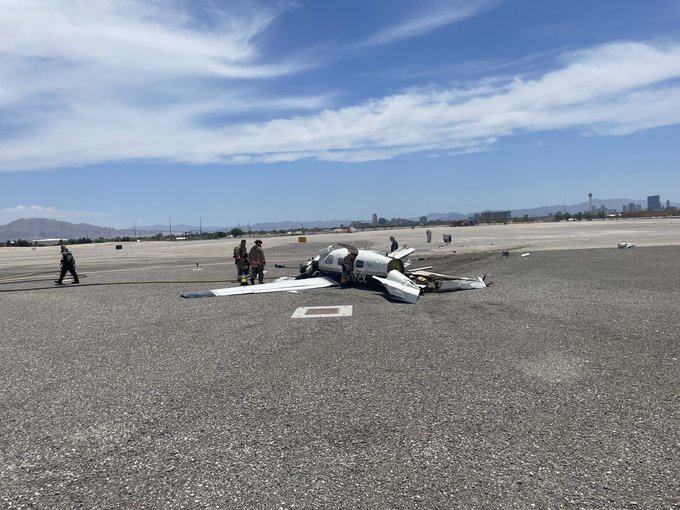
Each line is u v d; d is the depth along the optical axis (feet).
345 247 62.95
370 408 19.61
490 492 13.17
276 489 13.61
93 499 13.39
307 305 46.19
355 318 39.01
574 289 52.24
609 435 16.61
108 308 48.73
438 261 96.17
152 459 15.72
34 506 13.14
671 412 18.47
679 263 75.15
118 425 18.65
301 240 202.28
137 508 12.89
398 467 14.70
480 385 22.03
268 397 21.27
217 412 19.69
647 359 25.52
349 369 25.08
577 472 14.17
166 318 41.83
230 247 199.21
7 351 31.71
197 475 14.57
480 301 46.03
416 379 23.15
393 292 48.52
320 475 14.34
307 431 17.53
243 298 52.19
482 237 191.01
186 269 97.55
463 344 29.63
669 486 13.29
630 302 43.16
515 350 27.94
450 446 16.02
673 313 37.58
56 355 30.17
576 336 30.96
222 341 32.37
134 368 26.63
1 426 18.94
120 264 119.55
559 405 19.44
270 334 33.99
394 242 104.58
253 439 16.99
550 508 12.36
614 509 12.25
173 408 20.27
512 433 16.92
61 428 18.54
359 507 12.61
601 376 22.95
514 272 71.31
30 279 84.64
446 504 12.64
